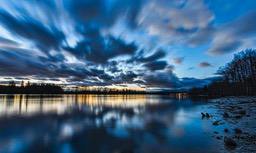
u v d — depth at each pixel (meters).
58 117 28.81
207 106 47.28
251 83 76.19
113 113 35.06
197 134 15.95
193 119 25.72
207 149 11.38
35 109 42.56
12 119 26.61
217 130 16.83
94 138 15.11
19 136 15.81
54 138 15.08
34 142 13.86
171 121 24.36
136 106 55.41
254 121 19.02
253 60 80.94
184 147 12.15
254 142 11.67
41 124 22.23
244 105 36.78
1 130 18.52
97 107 51.00
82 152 11.58
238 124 18.44
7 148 12.30
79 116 30.23
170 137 15.20
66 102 75.94
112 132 17.50
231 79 98.81
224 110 33.97
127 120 25.70
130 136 15.82
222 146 11.56
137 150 11.87
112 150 11.91
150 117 28.83
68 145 13.07
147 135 16.11
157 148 12.16
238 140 12.41
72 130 18.53
